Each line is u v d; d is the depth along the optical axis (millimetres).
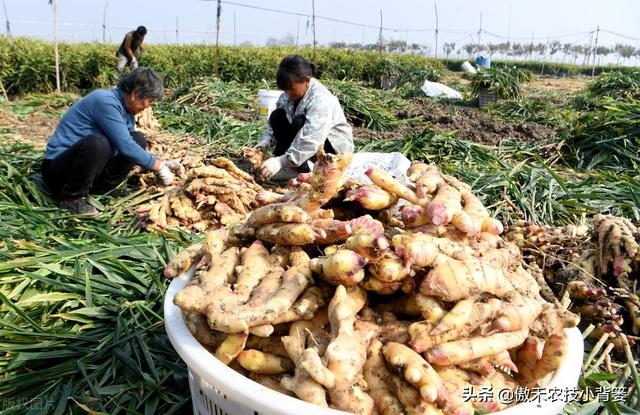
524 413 1298
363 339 1455
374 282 1530
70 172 3586
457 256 1534
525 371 1550
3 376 2078
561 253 2848
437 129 7914
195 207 3520
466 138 7297
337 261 1433
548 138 6652
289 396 1310
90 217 3523
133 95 3689
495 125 7965
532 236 2818
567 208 4070
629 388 2195
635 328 2480
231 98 9227
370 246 1443
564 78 32812
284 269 1680
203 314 1522
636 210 3852
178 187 3645
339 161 1664
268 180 4398
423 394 1302
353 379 1342
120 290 2551
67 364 2080
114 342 2182
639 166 5496
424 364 1354
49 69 12688
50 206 3754
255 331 1448
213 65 15430
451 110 10602
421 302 1477
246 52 16453
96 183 3912
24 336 2215
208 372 1366
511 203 3969
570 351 1552
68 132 3701
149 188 4020
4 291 2518
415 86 17203
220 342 1514
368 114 8500
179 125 6820
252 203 3641
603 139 5883
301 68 4102
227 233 1877
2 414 1864
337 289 1507
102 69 13617
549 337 1512
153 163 3795
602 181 4863
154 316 2395
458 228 1703
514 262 1751
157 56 14602
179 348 1469
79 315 2363
